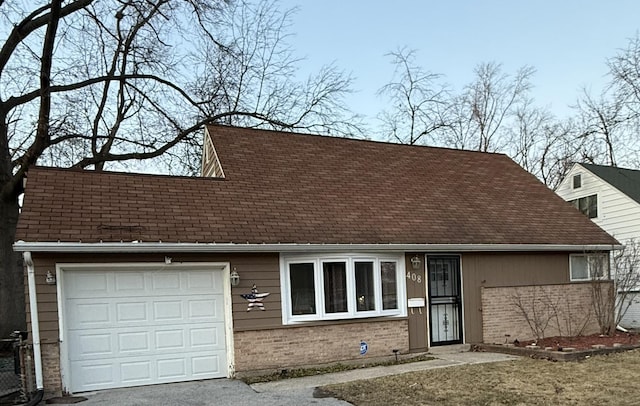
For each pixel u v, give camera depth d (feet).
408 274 37.11
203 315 30.86
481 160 54.39
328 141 48.06
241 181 37.91
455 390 25.46
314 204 37.65
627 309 49.34
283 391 26.55
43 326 26.61
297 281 33.12
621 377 27.32
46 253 27.04
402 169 47.42
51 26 45.32
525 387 25.70
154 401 24.97
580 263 45.09
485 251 40.09
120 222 29.58
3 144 45.21
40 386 26.03
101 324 28.43
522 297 41.68
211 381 29.73
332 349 33.40
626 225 58.23
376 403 23.44
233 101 72.02
